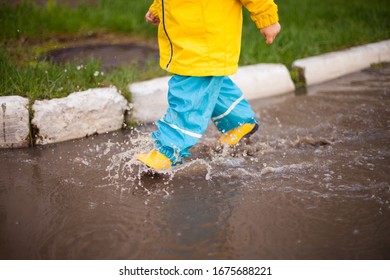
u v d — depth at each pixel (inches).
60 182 149.5
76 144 177.3
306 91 229.3
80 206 135.8
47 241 120.0
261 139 179.9
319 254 113.9
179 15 141.3
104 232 123.3
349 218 127.3
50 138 177.9
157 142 149.9
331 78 244.1
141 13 298.5
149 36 277.4
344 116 196.4
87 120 183.3
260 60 242.1
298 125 191.3
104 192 143.3
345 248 115.6
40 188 145.9
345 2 337.7
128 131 189.2
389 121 189.5
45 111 175.8
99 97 184.4
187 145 145.7
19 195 141.9
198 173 153.9
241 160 162.6
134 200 138.5
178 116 145.3
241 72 222.4
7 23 254.7
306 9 318.3
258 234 121.4
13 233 123.4
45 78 193.8
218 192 141.9
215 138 182.2
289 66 243.4
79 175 153.9
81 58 232.4
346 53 251.8
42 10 285.3
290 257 113.1
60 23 272.7
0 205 136.4
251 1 140.9
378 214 128.5
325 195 138.6
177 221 127.6
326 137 178.9
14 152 170.2
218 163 160.7
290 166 156.7
